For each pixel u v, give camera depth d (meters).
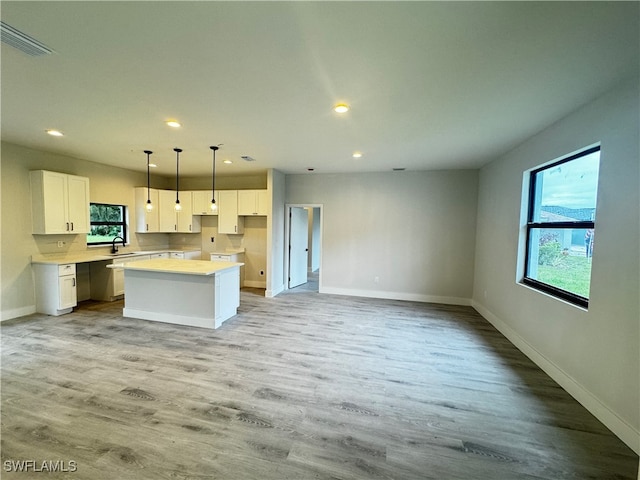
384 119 2.91
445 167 5.27
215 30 1.60
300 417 2.19
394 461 1.80
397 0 1.36
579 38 1.62
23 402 2.30
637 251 1.93
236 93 2.38
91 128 3.30
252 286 6.88
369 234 5.96
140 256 5.73
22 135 3.61
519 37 1.63
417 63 1.91
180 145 4.00
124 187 5.91
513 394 2.54
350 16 1.48
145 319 4.36
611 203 2.16
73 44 1.74
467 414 2.26
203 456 1.81
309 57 1.86
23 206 4.28
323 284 6.27
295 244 6.84
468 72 2.02
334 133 3.38
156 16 1.49
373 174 5.89
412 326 4.23
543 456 1.86
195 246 7.09
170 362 3.01
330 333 3.91
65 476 1.64
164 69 2.03
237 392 2.50
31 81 2.21
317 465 1.76
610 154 2.18
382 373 2.87
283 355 3.23
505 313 3.92
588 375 2.34
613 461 1.82
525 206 3.55
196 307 4.12
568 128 2.71
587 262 2.55
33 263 4.44
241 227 6.64
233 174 6.55
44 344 3.40
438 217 5.57
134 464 1.73
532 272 3.46
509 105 2.53
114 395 2.42
